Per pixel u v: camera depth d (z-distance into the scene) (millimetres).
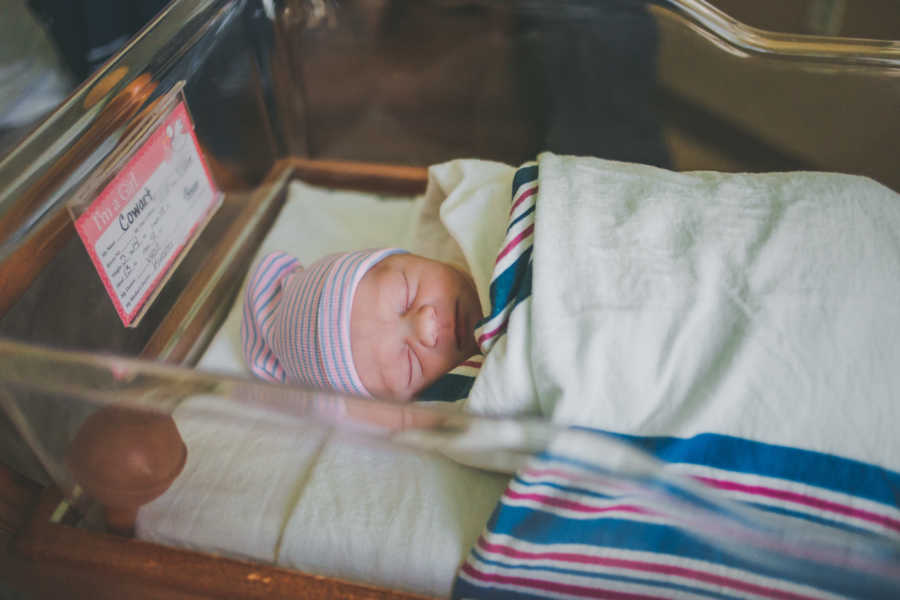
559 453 573
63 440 681
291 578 713
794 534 530
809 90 1208
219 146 1020
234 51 1035
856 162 1161
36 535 740
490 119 1377
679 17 1253
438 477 729
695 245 748
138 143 807
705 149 1242
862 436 641
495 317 774
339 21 1435
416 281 884
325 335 861
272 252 1021
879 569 509
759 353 668
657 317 703
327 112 1465
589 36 1386
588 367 689
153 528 738
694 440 659
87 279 767
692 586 631
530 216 824
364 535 707
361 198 1231
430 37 1489
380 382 862
